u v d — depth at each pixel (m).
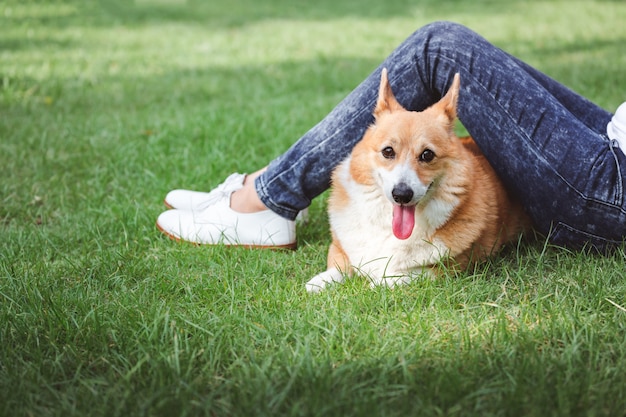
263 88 7.45
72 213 4.28
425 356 2.56
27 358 2.63
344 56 9.17
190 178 4.71
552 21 11.18
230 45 10.06
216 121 5.98
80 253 3.73
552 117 3.14
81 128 5.88
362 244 3.31
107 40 10.29
